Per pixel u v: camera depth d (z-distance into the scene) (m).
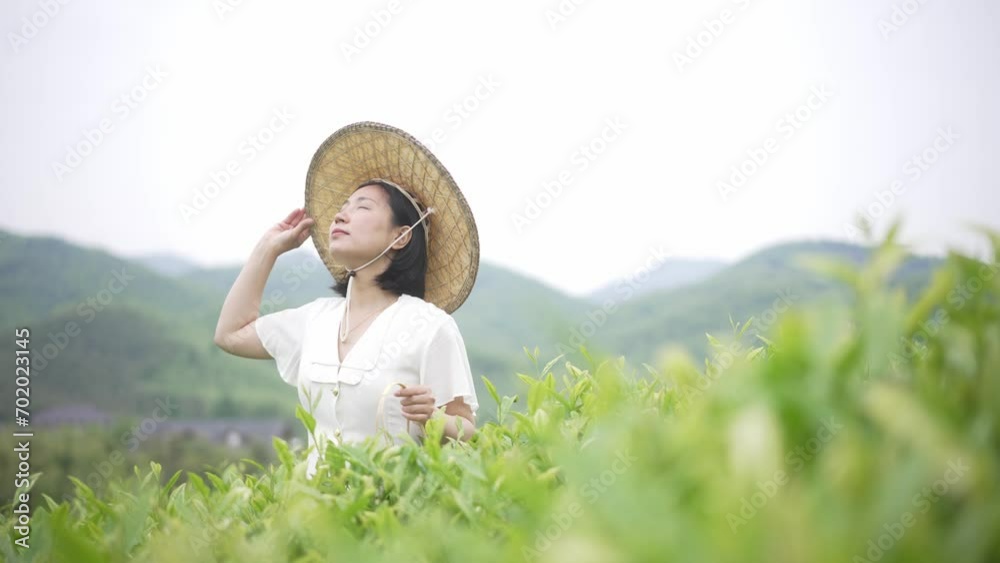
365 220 3.06
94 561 0.96
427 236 3.27
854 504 0.55
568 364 1.91
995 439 0.61
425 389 2.48
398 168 3.26
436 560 0.91
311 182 3.46
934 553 0.54
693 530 0.55
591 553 0.57
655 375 1.62
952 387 0.70
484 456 1.25
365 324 3.02
